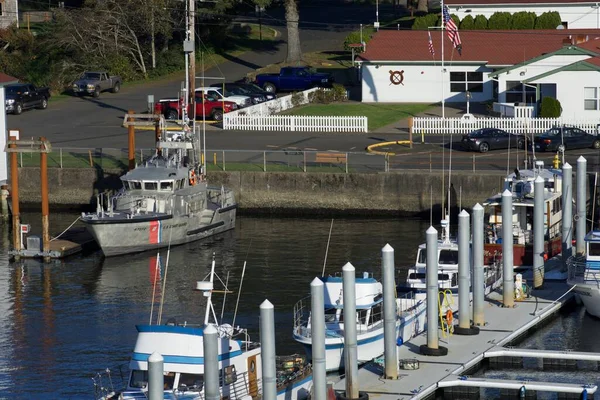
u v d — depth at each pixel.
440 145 152.12
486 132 148.12
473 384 77.00
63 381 80.69
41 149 116.44
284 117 164.12
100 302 100.50
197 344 67.56
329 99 182.38
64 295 103.00
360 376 78.88
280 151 141.88
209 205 127.75
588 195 129.00
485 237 109.12
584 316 95.94
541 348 87.62
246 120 165.50
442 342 86.00
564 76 164.25
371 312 83.50
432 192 132.88
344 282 72.31
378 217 134.50
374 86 182.88
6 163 137.62
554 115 161.12
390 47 185.00
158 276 108.44
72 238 122.62
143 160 139.62
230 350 69.38
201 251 118.38
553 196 112.25
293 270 109.12
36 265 114.44
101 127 165.88
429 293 82.44
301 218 134.62
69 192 139.75
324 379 68.19
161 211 119.31
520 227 109.44
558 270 106.81
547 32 190.75
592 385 77.25
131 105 182.62
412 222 131.00
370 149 148.62
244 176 136.62
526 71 172.88
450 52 182.38
